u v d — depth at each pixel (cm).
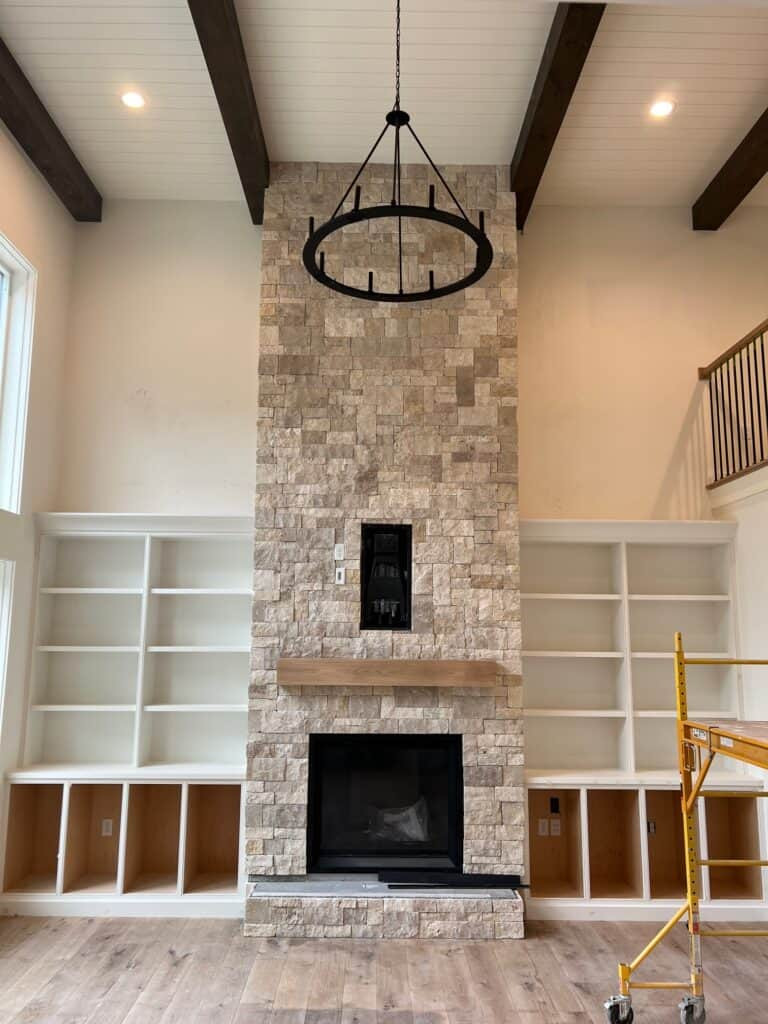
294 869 445
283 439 485
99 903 447
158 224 561
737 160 503
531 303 560
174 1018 329
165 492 533
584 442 546
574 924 445
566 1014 336
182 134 492
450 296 502
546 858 495
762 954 403
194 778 457
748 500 492
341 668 451
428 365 495
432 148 501
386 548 484
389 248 504
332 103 461
